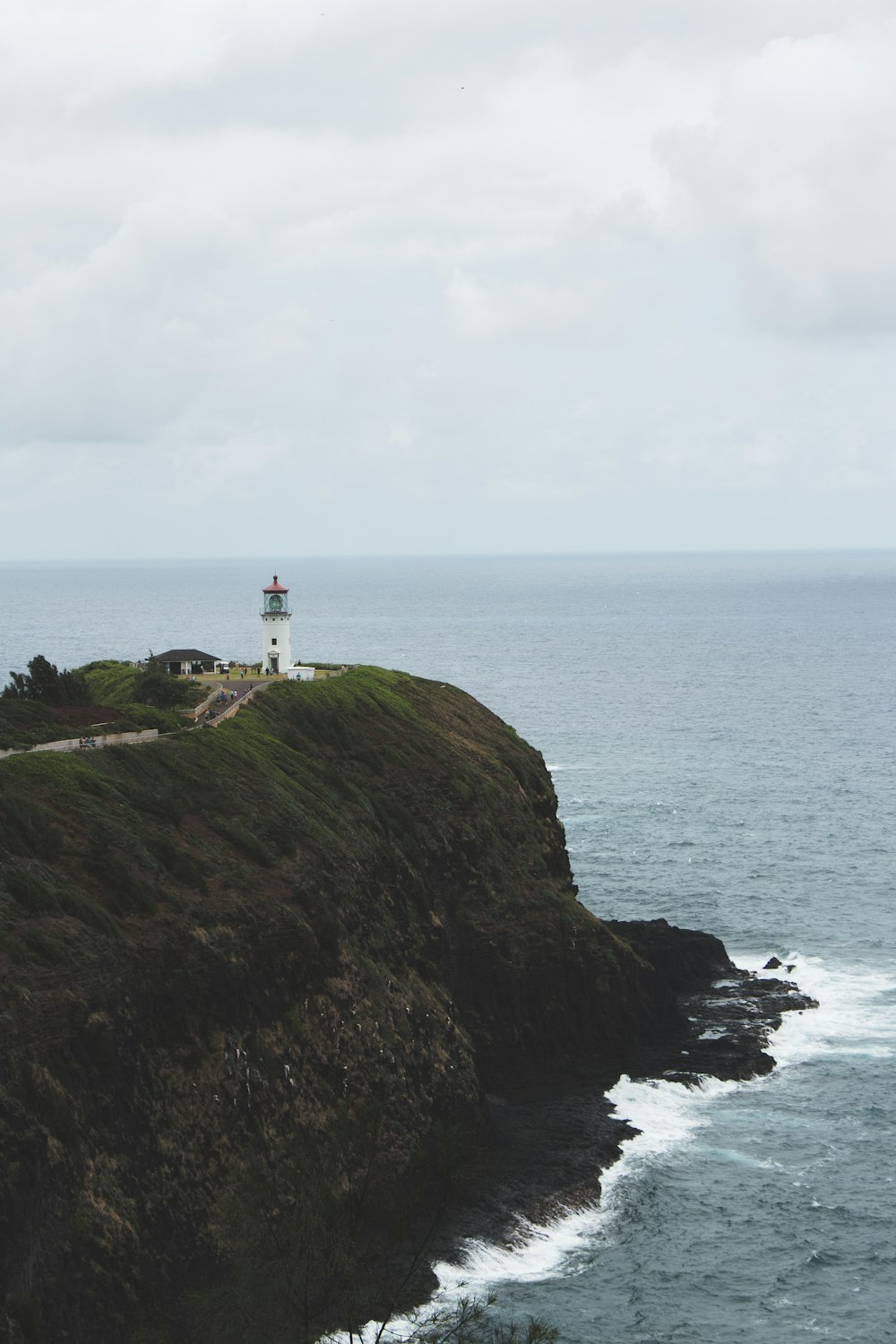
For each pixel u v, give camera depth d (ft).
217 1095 199.72
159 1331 171.73
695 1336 189.37
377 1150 133.49
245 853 237.45
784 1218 218.79
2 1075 168.25
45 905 193.26
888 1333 191.11
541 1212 216.13
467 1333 142.82
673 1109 255.29
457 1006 268.21
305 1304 120.98
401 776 307.78
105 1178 176.65
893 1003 303.48
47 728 257.75
